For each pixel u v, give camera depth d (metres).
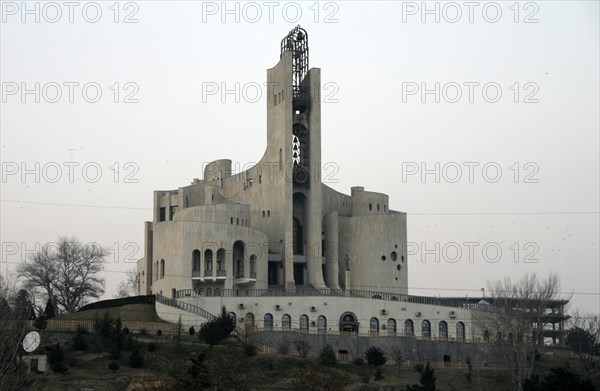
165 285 162.50
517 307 146.75
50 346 120.50
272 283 175.25
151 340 129.25
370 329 150.50
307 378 102.94
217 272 161.75
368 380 123.69
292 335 137.62
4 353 86.00
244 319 147.75
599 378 136.50
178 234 161.88
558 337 183.38
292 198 172.38
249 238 166.00
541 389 97.81
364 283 176.88
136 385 108.38
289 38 182.75
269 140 178.62
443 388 126.94
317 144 177.00
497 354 142.62
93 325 132.50
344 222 180.88
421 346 143.00
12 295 161.62
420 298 160.25
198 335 131.50
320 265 173.00
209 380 86.12
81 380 112.00
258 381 117.25
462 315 153.75
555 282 151.38
